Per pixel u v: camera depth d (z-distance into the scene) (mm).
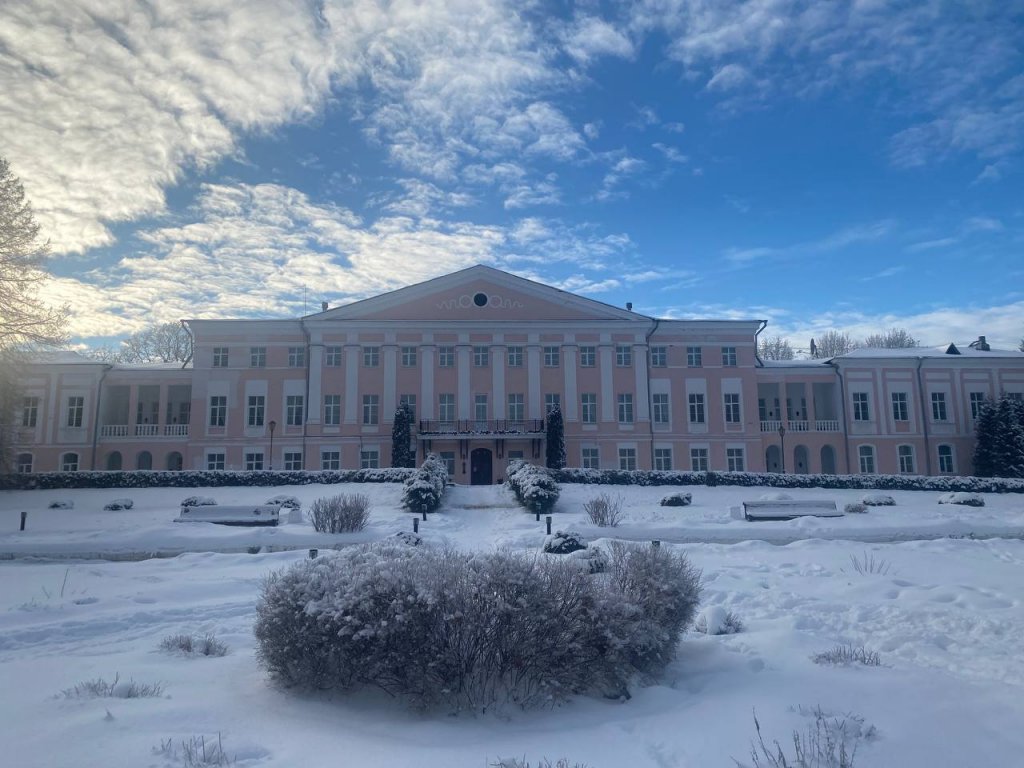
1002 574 13828
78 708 6035
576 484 40375
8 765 4840
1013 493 39781
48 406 50812
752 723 6012
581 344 51750
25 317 36469
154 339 80250
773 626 9688
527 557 7652
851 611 10477
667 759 5359
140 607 11320
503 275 51438
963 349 58188
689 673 7742
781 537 23656
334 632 6672
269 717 6113
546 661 6801
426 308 51031
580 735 5871
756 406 52281
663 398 52062
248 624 10086
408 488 33469
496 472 49531
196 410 49656
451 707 6488
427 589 6738
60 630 9508
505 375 50812
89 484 39844
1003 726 5867
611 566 8758
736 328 52844
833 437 53094
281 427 49750
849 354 55938
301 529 24828
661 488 39719
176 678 7164
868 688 6871
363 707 6535
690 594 8359
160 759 5004
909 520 26516
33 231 36562
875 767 5129
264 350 50688
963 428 53438
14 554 20875
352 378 50125
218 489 39562
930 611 10141
